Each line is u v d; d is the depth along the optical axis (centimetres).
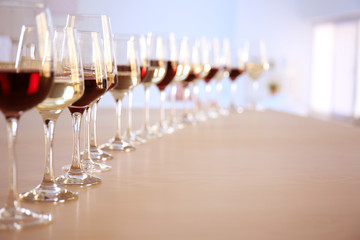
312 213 66
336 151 110
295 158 101
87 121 92
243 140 124
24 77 59
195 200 71
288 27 645
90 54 80
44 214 62
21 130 128
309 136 131
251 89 584
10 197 62
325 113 669
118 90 110
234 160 99
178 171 88
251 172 88
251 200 71
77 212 65
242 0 624
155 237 57
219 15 618
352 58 636
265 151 109
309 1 644
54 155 99
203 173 87
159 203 69
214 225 61
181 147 113
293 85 656
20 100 60
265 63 224
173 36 138
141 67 118
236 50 219
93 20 88
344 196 74
